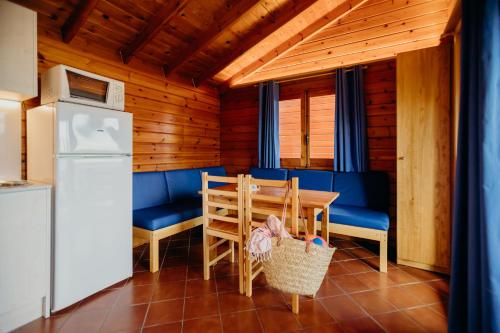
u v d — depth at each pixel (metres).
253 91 4.12
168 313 1.81
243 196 2.05
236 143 4.33
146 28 2.69
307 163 3.65
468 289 1.26
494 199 1.11
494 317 1.08
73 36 2.39
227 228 2.24
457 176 1.37
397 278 2.30
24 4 2.10
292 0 2.80
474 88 1.24
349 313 1.81
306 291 1.65
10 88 1.79
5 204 1.59
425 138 2.42
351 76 3.21
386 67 3.07
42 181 1.91
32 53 1.91
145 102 3.22
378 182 2.99
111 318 1.76
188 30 2.93
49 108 1.85
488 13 1.13
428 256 2.44
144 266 2.57
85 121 1.94
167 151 3.54
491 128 1.12
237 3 2.71
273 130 3.71
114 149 2.15
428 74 2.40
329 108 3.47
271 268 1.73
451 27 2.54
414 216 2.49
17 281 1.65
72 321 1.72
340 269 2.48
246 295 2.03
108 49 2.81
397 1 2.96
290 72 3.71
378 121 3.14
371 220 2.43
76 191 1.89
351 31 3.23
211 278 2.32
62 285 1.82
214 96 4.36
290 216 1.90
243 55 3.69
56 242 1.79
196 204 3.15
